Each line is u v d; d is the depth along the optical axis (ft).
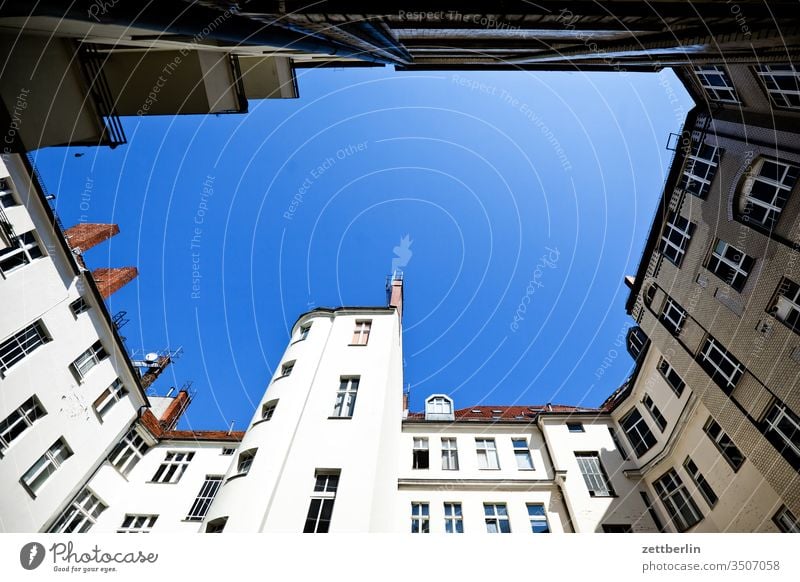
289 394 53.98
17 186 53.47
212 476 71.77
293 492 39.93
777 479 42.93
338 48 34.12
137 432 75.97
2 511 46.68
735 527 47.44
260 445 47.37
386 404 53.06
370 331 65.72
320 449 44.70
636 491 62.08
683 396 59.82
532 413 88.33
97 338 65.57
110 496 65.57
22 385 51.13
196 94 30.63
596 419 74.33
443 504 61.82
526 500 62.08
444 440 72.90
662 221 68.03
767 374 45.55
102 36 21.68
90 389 62.95
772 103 45.75
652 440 64.95
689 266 60.85
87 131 25.03
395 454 62.34
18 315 51.98
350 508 38.17
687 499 56.29
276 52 38.06
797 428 41.98
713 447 53.16
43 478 53.47
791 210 44.27
